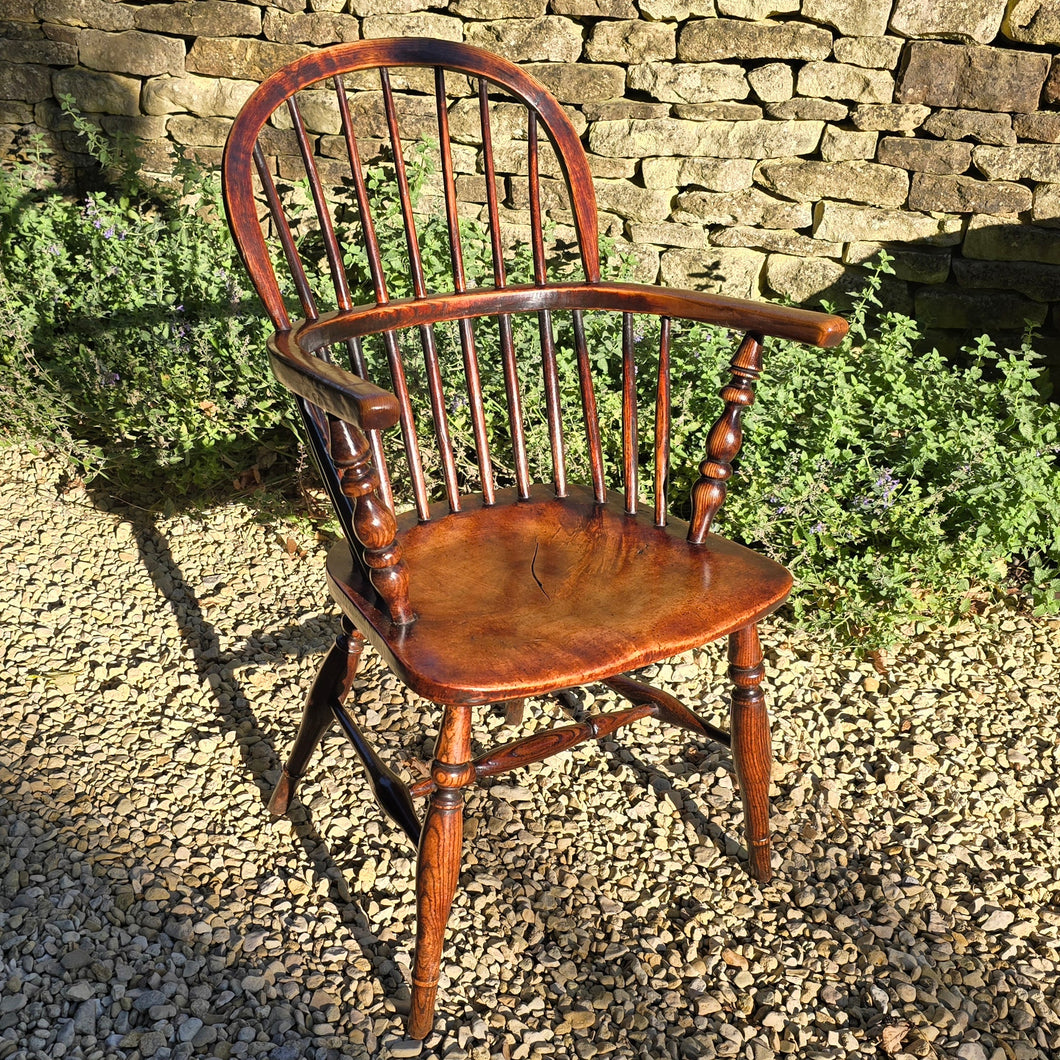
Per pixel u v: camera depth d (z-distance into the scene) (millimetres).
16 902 1594
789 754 1980
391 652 1253
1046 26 2352
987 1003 1507
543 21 2682
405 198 1564
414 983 1384
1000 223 2535
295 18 2854
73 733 1948
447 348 2561
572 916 1634
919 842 1787
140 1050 1393
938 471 2383
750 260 2770
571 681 1220
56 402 2697
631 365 1604
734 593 1389
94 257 2836
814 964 1564
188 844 1728
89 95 3084
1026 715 2088
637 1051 1431
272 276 1405
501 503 1704
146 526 2605
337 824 1785
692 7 2561
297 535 2586
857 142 2574
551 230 2840
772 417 2426
